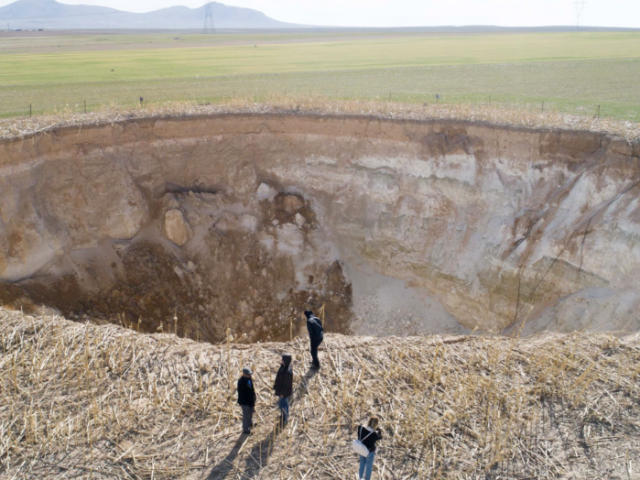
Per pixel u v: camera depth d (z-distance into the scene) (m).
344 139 23.06
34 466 8.46
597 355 11.67
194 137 23.08
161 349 11.72
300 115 23.20
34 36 155.62
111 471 8.48
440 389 10.68
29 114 24.67
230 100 26.70
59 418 9.41
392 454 9.06
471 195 20.92
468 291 20.31
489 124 20.56
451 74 41.38
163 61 57.62
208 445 9.18
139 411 9.79
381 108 23.66
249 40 108.75
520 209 19.86
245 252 22.55
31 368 10.55
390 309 21.80
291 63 53.00
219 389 10.53
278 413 10.01
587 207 18.19
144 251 21.78
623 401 10.12
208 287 21.88
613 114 24.66
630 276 16.30
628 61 47.00
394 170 22.52
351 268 22.98
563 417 9.82
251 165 23.52
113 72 46.19
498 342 12.47
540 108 25.86
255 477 8.58
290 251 22.80
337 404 10.06
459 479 8.48
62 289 19.98
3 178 18.83
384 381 10.90
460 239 20.91
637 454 8.89
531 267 18.70
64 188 20.84
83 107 27.14
